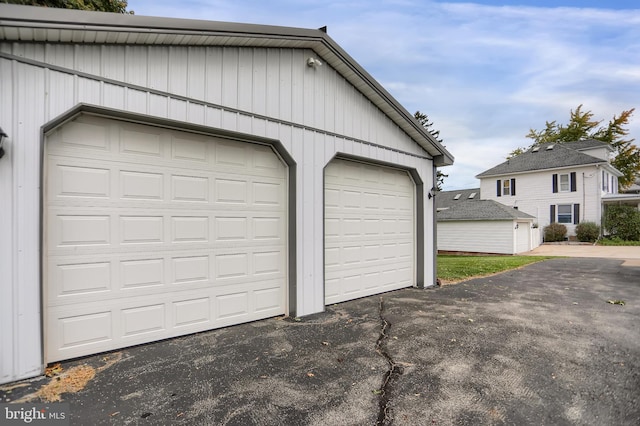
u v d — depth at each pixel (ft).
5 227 9.04
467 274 29.40
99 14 9.81
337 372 9.81
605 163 63.87
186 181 12.95
